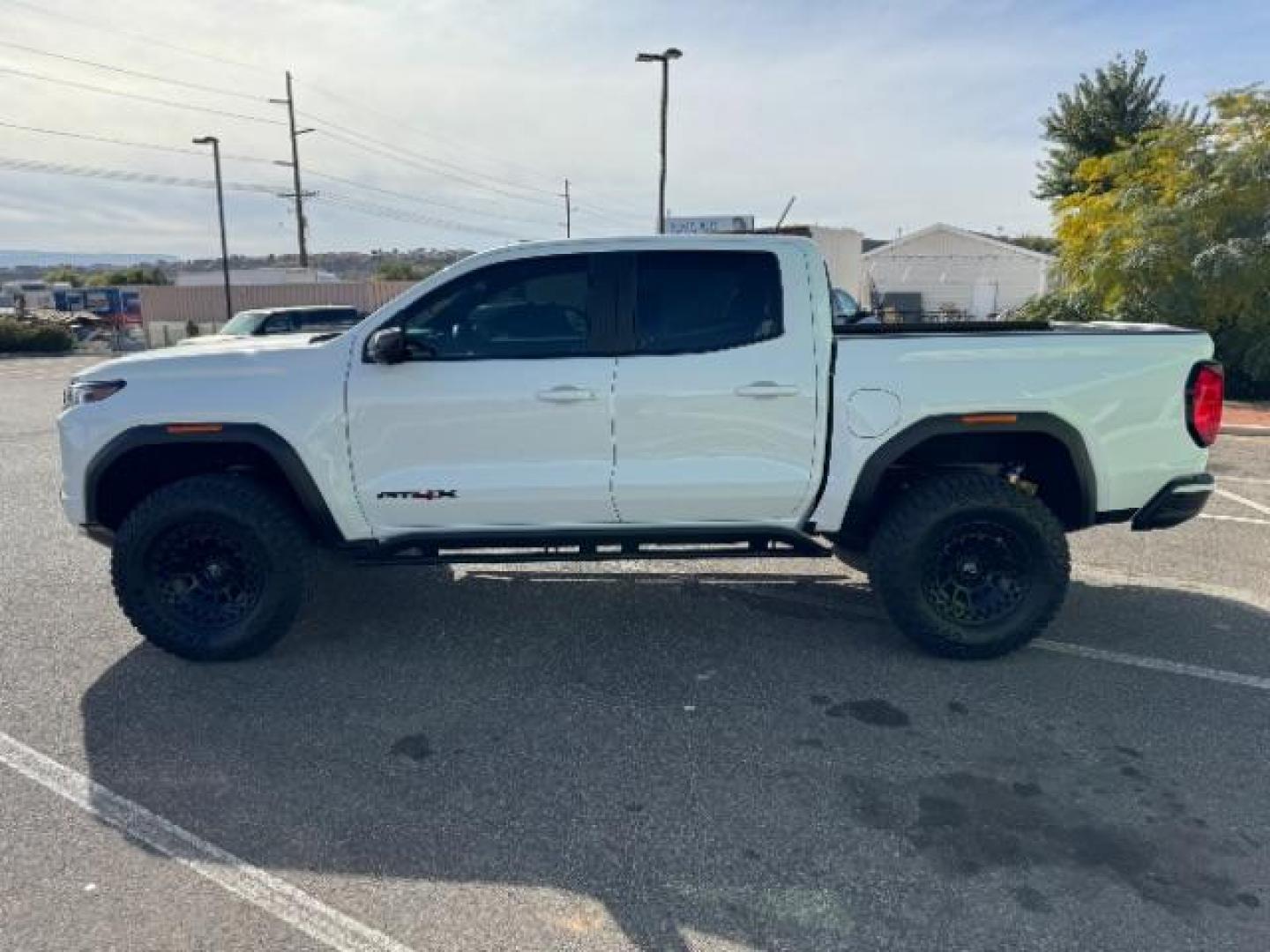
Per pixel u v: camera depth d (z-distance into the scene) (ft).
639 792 10.50
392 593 17.42
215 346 14.69
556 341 13.74
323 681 13.58
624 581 18.12
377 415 13.61
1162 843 9.45
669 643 14.93
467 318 13.82
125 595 13.89
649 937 8.16
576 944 8.09
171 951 8.02
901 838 9.58
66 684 13.50
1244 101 43.88
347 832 9.77
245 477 14.32
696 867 9.12
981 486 13.75
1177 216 43.29
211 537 13.92
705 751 11.43
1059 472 14.37
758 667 13.96
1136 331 13.99
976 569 13.94
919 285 120.57
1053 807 10.12
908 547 13.69
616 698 12.94
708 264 13.71
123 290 170.71
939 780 10.70
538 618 16.12
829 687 13.25
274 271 151.23
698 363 13.52
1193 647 14.53
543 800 10.37
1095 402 13.65
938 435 13.83
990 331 15.19
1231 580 17.81
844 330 16.06
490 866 9.17
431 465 13.74
